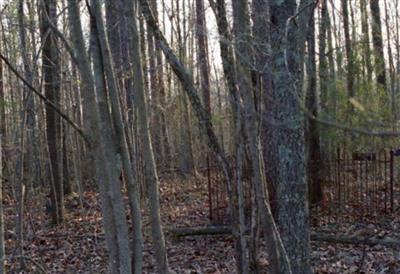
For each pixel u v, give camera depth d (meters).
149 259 8.07
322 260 7.70
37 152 13.43
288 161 5.22
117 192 3.11
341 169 11.29
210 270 7.58
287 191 5.27
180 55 12.88
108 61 3.14
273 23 4.56
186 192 14.92
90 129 3.08
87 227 11.21
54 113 12.03
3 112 13.88
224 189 10.66
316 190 10.74
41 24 8.62
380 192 11.16
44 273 5.13
